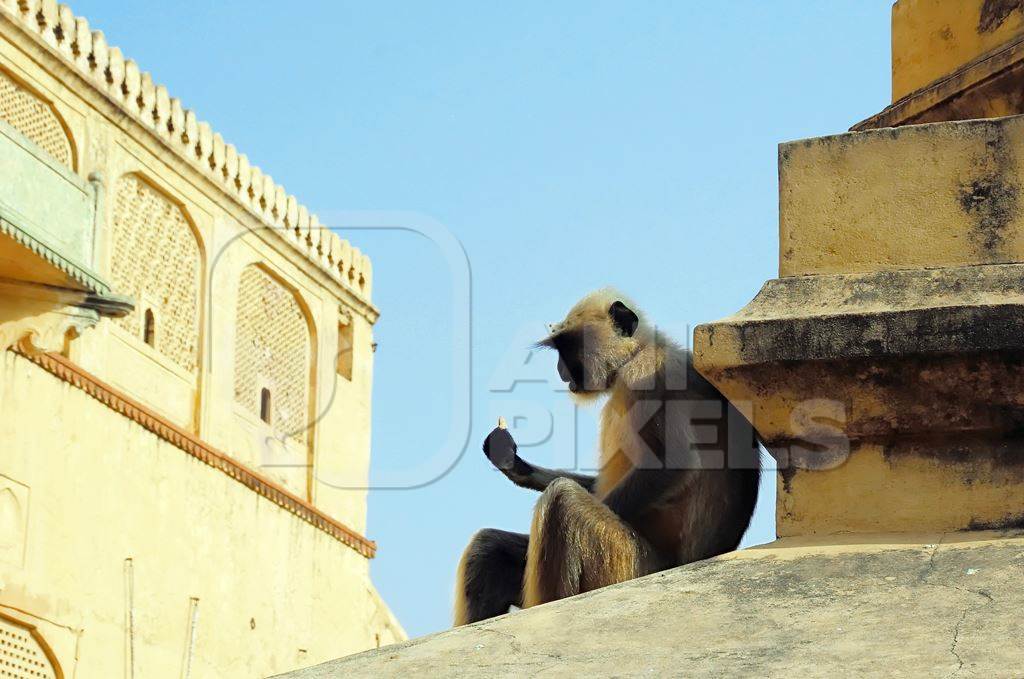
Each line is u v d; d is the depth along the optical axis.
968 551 4.15
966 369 4.39
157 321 27.34
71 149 25.39
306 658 30.44
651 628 3.80
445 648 3.82
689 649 3.64
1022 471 4.38
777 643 3.61
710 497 7.91
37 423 23.91
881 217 4.74
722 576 4.14
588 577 7.56
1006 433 4.41
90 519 24.97
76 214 21.09
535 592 7.55
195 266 28.41
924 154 4.74
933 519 4.41
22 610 23.19
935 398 4.44
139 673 25.69
